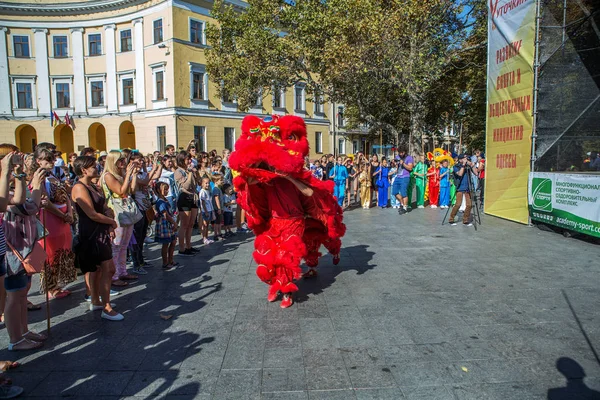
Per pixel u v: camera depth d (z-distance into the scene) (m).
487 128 11.58
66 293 5.41
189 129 27.14
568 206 8.36
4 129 29.95
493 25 10.93
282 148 4.54
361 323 4.30
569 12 9.16
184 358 3.63
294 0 18.28
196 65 27.20
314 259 5.79
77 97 29.83
